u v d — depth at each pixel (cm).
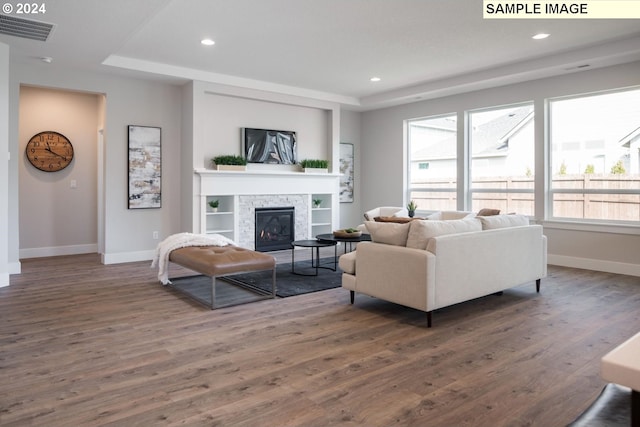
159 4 359
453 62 571
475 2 386
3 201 458
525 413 209
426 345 299
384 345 299
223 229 688
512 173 660
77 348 291
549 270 562
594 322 349
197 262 404
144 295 432
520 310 383
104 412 208
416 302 338
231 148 676
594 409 114
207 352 285
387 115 821
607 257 555
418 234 347
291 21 426
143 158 621
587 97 579
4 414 206
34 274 528
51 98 665
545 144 610
